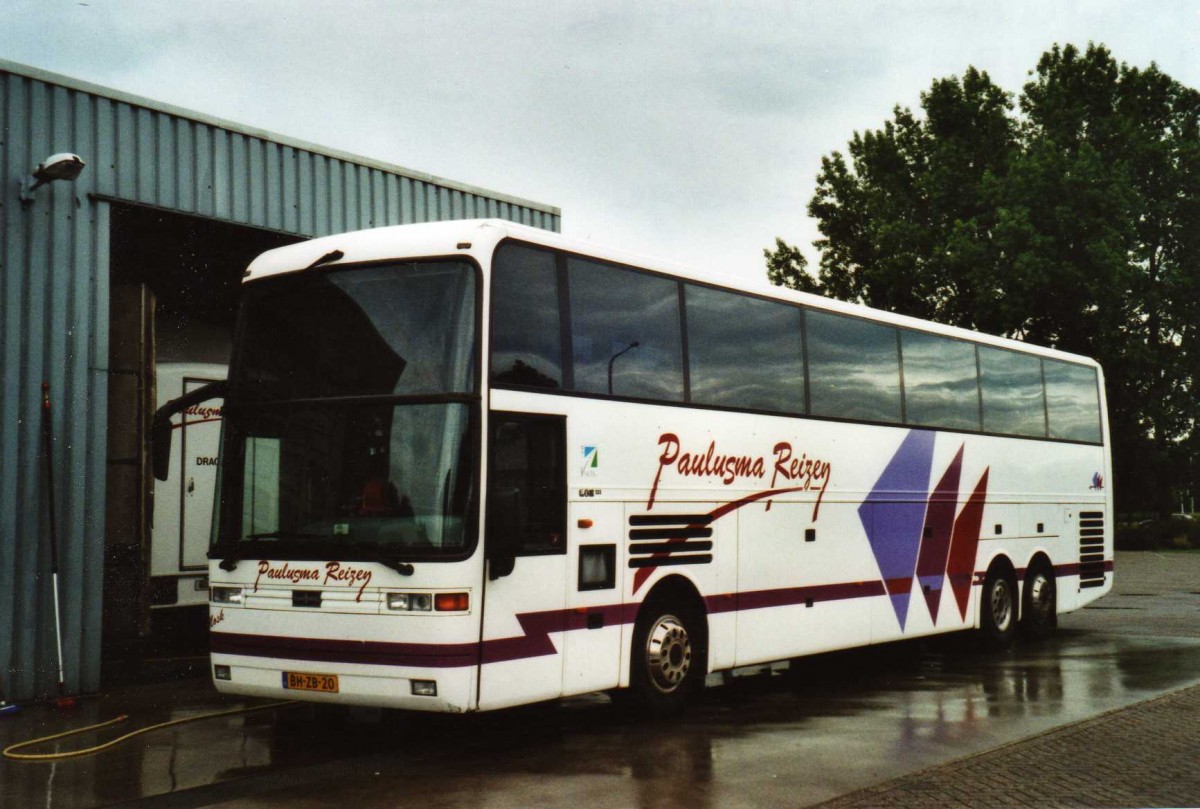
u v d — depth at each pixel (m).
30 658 10.59
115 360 12.25
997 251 39.50
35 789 7.50
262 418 8.89
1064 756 8.27
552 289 9.12
